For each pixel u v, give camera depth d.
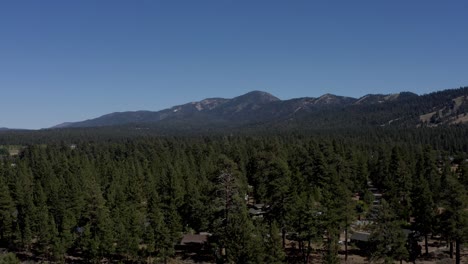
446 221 59.06
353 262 62.72
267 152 106.94
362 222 82.38
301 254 66.75
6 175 113.81
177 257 67.31
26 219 73.88
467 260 63.38
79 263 69.06
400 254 54.84
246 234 52.03
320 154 93.06
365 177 105.12
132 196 88.19
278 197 67.00
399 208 77.19
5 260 59.97
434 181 89.38
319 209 61.16
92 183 80.12
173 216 66.88
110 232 65.50
